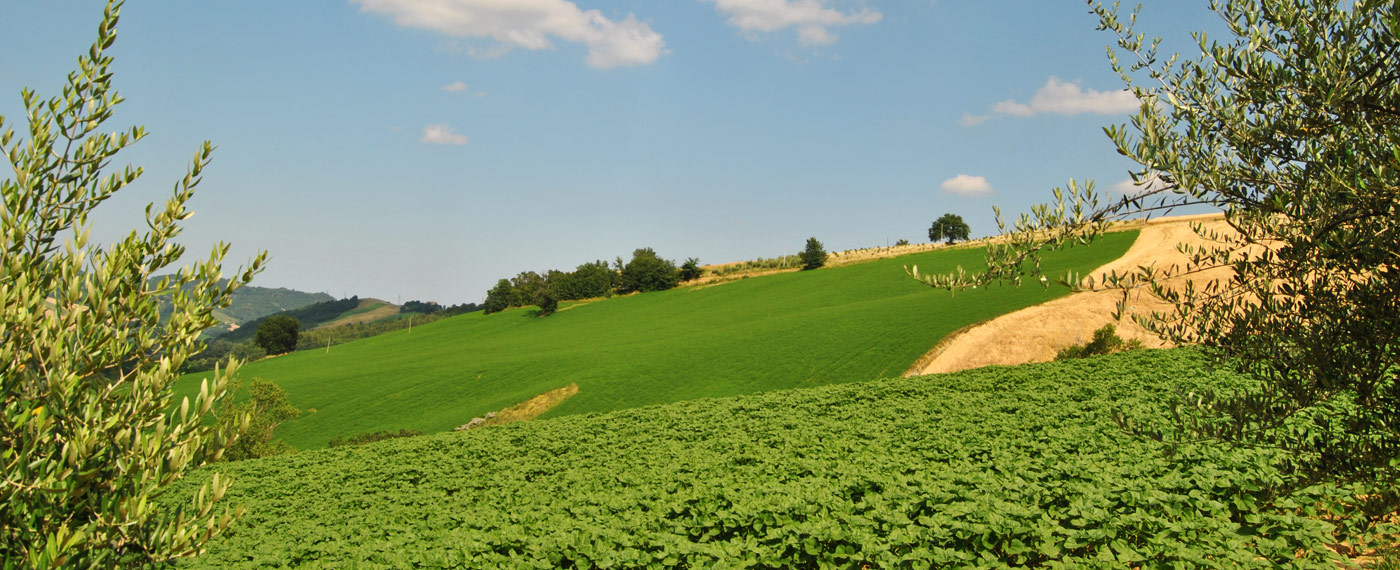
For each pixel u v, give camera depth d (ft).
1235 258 17.78
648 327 319.68
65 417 14.73
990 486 40.70
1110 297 178.29
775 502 43.29
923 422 76.95
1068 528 34.60
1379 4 14.76
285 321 407.85
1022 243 17.56
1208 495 35.55
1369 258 15.03
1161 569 30.12
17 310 14.82
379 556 44.32
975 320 196.34
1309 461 17.51
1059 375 97.71
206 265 17.34
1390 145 14.44
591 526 44.55
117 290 16.19
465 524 53.47
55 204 17.21
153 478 15.25
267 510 77.15
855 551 34.78
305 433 210.38
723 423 93.45
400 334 423.64
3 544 14.64
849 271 370.94
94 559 14.96
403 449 104.58
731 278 426.10
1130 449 47.78
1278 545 29.50
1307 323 16.96
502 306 454.40
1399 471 15.94
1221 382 76.23
